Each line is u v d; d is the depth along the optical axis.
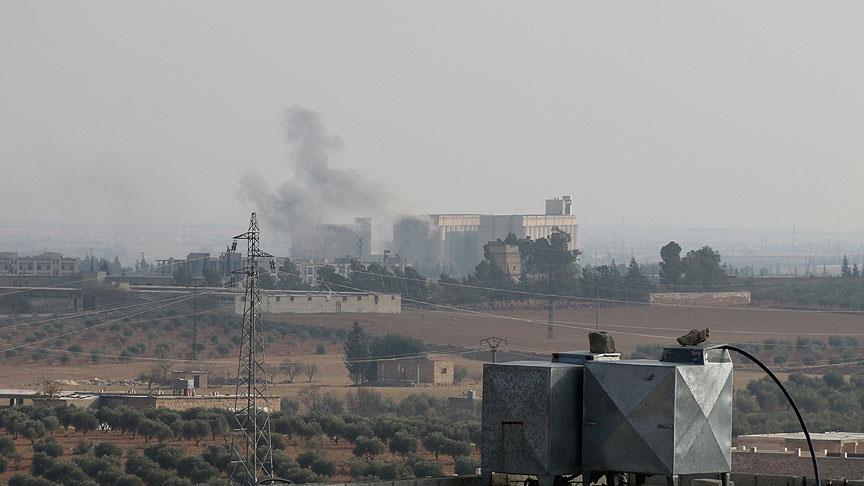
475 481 73.81
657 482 70.94
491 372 69.75
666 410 67.38
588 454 68.94
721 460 69.12
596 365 68.88
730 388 69.69
